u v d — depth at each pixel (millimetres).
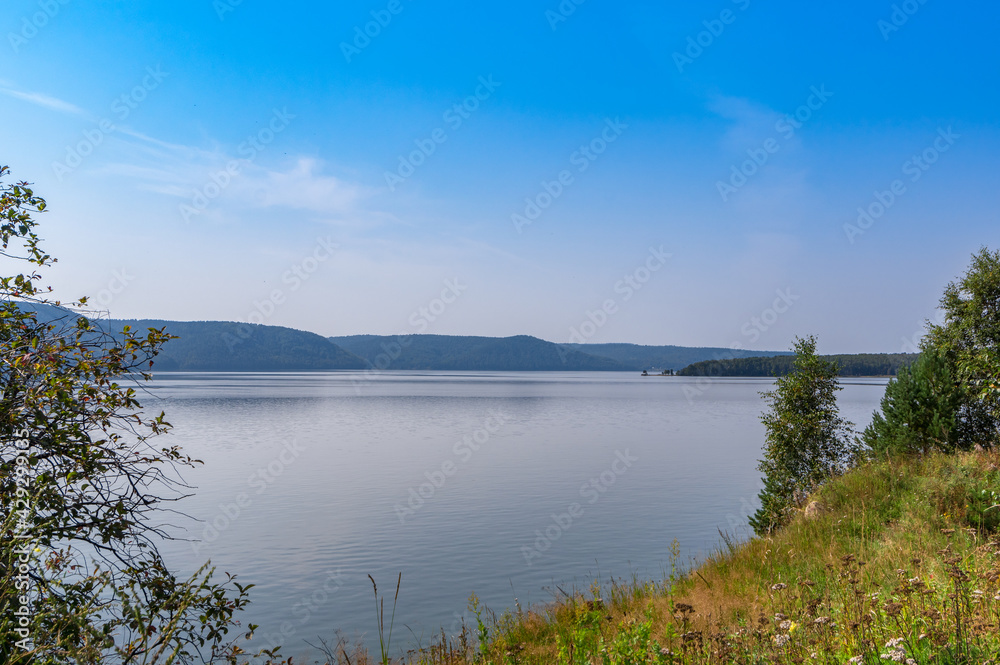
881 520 13523
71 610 5480
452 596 21969
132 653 5113
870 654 5160
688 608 7688
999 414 20250
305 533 31797
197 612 7820
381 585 23375
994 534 10375
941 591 6559
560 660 8086
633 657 6484
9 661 4898
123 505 7000
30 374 6316
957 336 22609
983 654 4836
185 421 95688
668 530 31656
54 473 6430
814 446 24141
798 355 25359
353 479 49375
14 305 6719
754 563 13164
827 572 9609
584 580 22797
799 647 5992
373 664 14273
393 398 169125
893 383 23688
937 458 16578
